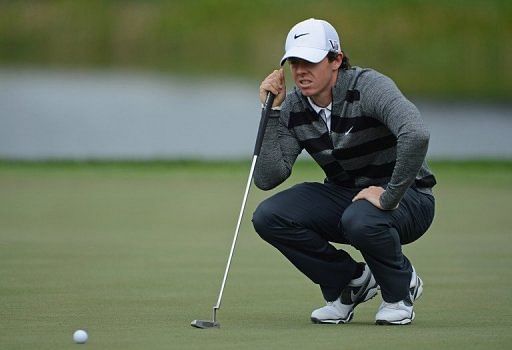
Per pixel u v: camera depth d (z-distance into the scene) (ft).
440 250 107.86
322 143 68.95
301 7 452.76
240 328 67.36
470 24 436.76
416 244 112.37
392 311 68.74
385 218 67.10
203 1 465.06
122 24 463.01
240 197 151.94
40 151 232.32
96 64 440.86
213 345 61.11
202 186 164.45
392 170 69.36
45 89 353.72
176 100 334.65
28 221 127.85
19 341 62.28
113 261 99.60
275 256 104.53
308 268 70.38
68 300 78.54
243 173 182.39
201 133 269.85
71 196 151.33
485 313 73.51
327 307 70.23
